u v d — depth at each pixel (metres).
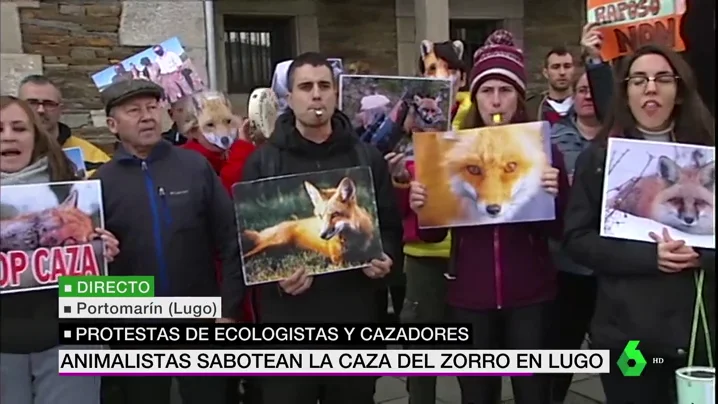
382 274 2.32
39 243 2.25
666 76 2.20
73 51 4.30
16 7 4.16
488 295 2.50
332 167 2.38
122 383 2.51
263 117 3.19
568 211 2.38
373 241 2.31
